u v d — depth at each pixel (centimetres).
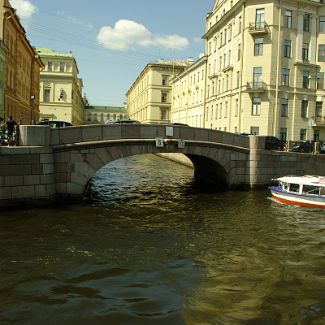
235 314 736
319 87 4219
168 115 7994
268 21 3972
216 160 2105
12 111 3925
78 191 1692
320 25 4188
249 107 4066
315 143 2533
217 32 4972
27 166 1530
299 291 844
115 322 696
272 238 1253
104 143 1733
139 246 1135
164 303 772
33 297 785
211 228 1363
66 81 7744
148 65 7850
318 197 1772
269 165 2244
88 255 1041
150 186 2434
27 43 4675
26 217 1407
